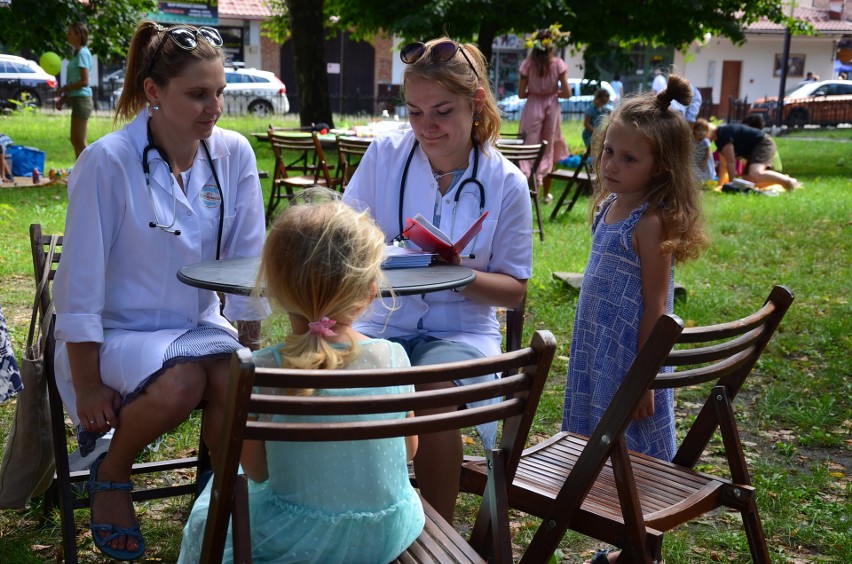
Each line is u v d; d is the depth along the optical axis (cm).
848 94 3141
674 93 279
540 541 225
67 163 1332
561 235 893
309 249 189
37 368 269
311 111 1748
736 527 339
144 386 252
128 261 276
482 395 179
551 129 1180
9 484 280
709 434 262
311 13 1702
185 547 202
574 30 1597
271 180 1178
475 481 247
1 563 286
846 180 1446
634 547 215
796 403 469
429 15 1472
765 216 1032
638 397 204
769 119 2981
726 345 229
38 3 1384
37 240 288
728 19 1634
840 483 381
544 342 182
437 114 291
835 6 3981
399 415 203
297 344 192
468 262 306
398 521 198
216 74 269
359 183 317
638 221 280
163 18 3341
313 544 191
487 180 305
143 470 314
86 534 308
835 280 745
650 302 279
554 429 426
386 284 209
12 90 2552
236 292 228
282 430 165
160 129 277
